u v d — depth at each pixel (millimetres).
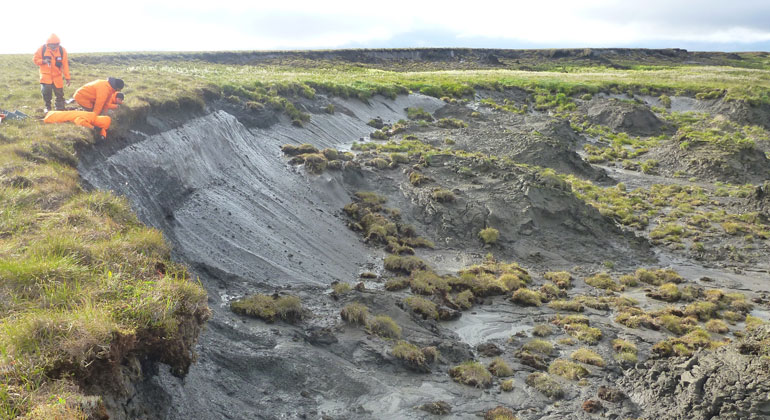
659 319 16656
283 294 14492
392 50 105500
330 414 9508
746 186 37531
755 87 63656
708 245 25969
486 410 10719
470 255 22656
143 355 6723
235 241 16938
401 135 40156
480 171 29500
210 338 10336
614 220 29391
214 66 55594
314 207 23234
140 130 17234
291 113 32812
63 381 4992
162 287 6969
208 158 20719
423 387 11320
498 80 65938
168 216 15227
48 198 9312
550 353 13883
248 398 9195
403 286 17875
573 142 47219
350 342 12453
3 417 4375
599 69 96125
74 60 43094
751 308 18359
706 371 10844
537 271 22141
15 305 5848
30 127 13117
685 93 63500
